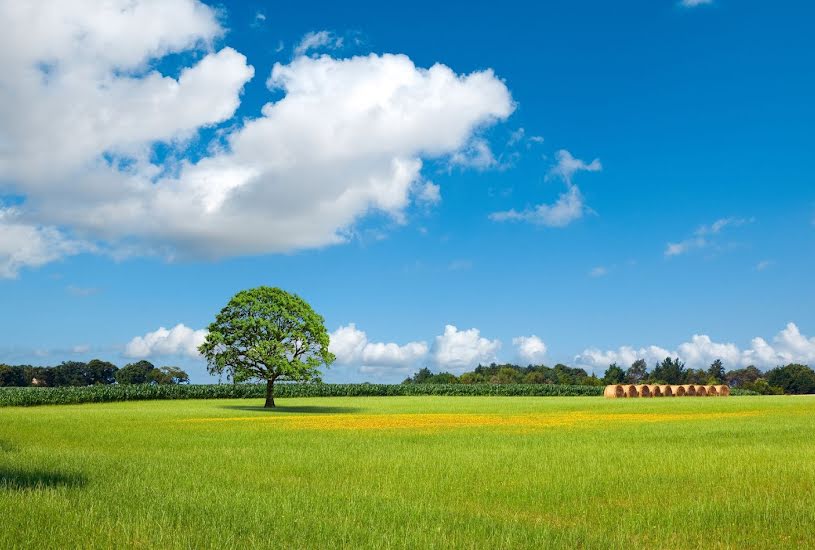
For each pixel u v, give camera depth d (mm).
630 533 11227
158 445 25453
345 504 13297
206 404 76125
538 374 169250
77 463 19156
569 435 30031
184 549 9633
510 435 30156
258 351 59438
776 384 171125
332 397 98438
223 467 18922
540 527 11297
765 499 13836
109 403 80375
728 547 10273
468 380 171000
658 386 100000
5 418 44531
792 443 25625
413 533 10703
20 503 12289
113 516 11750
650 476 16969
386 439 28078
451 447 24531
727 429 32875
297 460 20438
